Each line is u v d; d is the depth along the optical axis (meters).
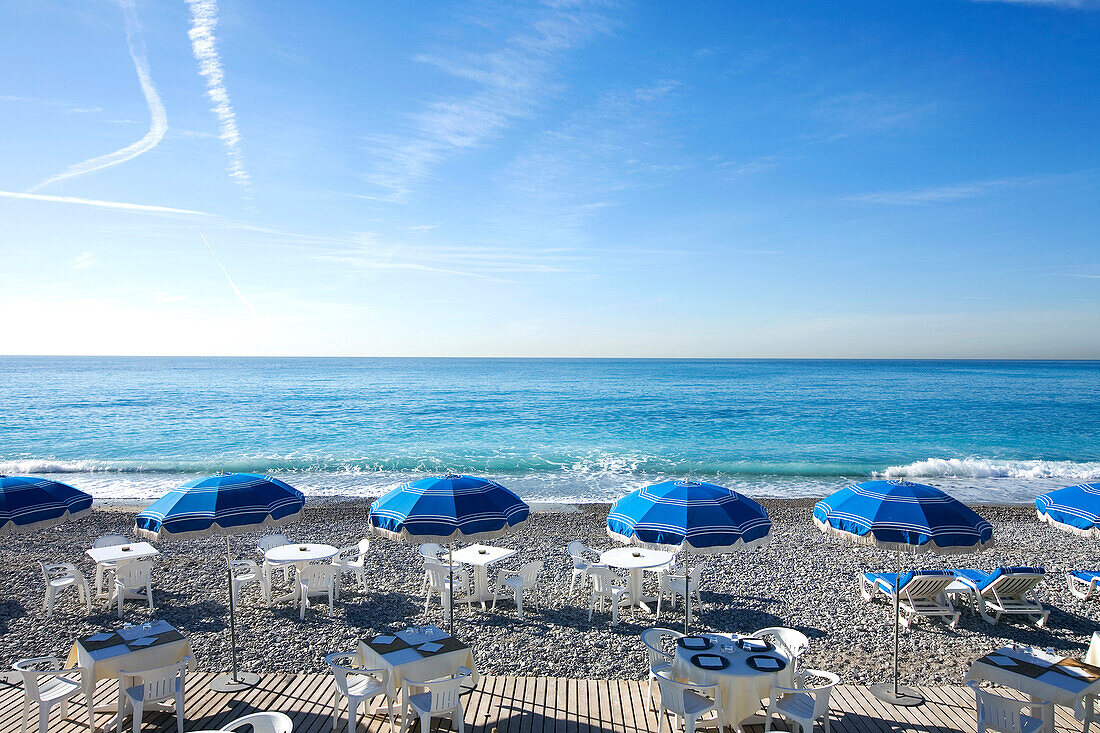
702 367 146.50
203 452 31.09
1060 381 86.19
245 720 5.93
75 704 7.19
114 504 20.20
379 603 11.29
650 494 7.79
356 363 186.25
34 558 14.02
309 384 79.12
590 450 31.75
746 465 28.02
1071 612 11.02
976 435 36.75
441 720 7.03
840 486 24.08
